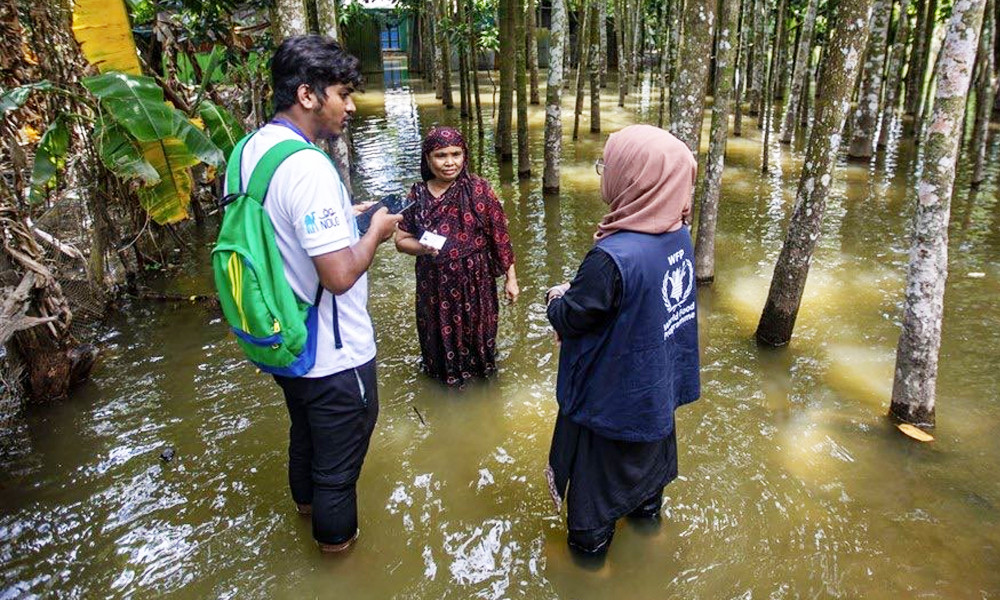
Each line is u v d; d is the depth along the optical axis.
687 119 4.50
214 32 6.11
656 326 2.13
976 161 7.19
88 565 2.58
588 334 2.19
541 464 3.15
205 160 4.13
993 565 2.51
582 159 9.35
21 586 2.49
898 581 2.45
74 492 2.98
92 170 4.53
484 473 3.10
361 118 13.04
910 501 2.85
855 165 8.66
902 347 3.32
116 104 3.91
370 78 20.66
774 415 3.48
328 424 2.35
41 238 4.22
